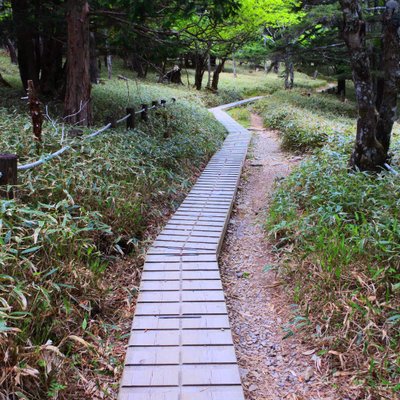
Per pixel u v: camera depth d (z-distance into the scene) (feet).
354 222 12.47
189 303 10.14
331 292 9.85
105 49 28.73
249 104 75.51
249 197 21.95
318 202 14.98
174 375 7.63
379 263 10.28
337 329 9.18
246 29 36.09
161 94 53.06
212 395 7.16
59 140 16.05
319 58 41.55
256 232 16.66
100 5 22.99
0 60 67.10
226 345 8.53
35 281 8.75
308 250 11.78
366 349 8.36
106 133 19.81
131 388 7.29
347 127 32.71
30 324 7.82
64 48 33.96
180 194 19.71
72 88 22.71
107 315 10.23
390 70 16.25
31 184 11.69
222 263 13.91
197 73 79.10
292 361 8.98
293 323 10.07
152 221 15.67
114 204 13.61
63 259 10.23
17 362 6.66
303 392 8.08
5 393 6.31
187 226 15.38
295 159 30.04
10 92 32.58
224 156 29.58
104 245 12.75
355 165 17.17
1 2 30.12
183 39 25.90
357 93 16.51
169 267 12.08
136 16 20.81
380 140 16.98
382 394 7.52
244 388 8.18
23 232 9.71
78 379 7.73
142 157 19.24
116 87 50.16
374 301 9.34
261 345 9.58
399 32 15.88
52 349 6.89
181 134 29.14
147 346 8.45
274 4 35.76
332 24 22.56
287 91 80.69
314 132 30.73
